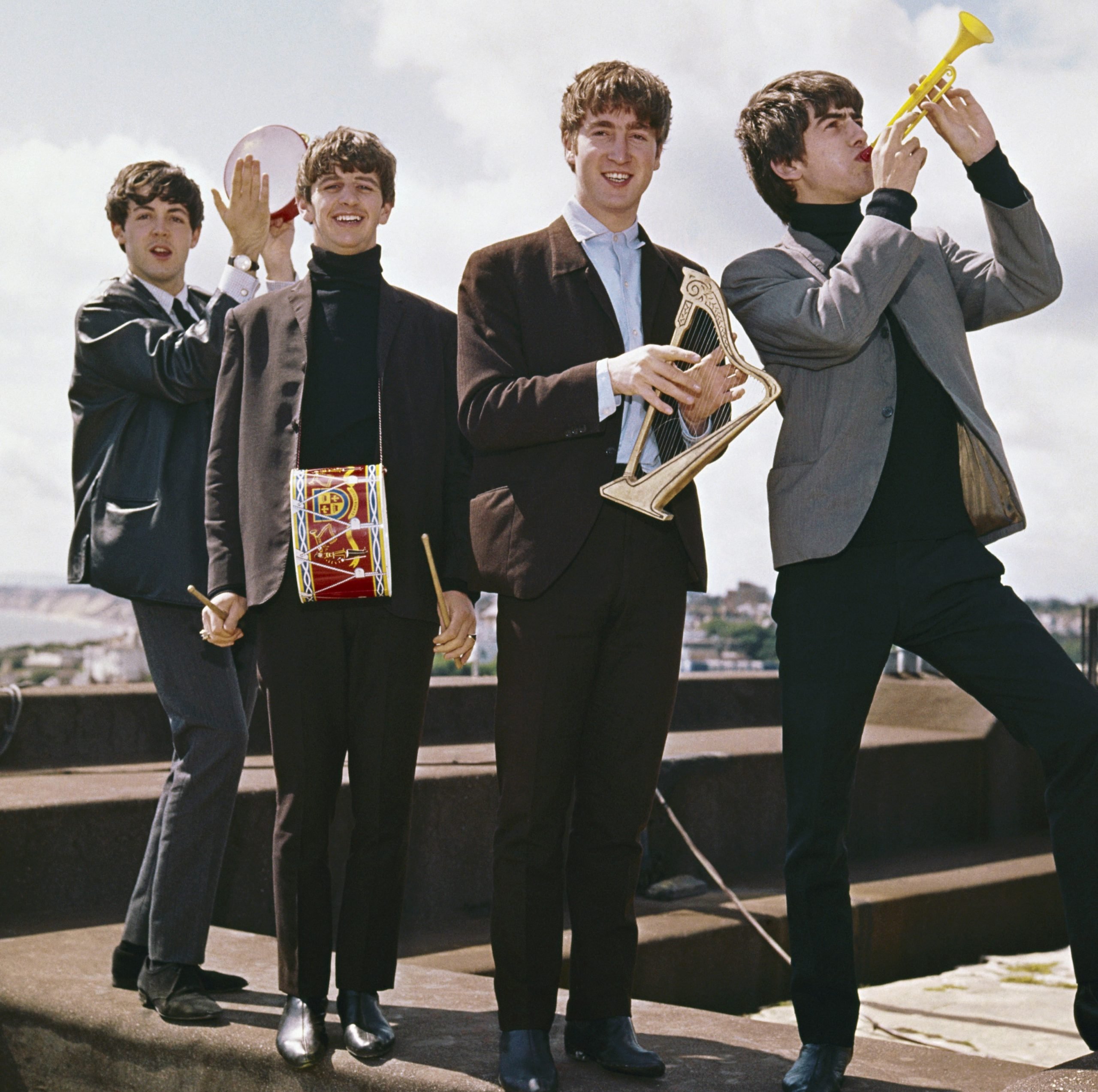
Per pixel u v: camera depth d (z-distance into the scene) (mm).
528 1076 2227
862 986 4949
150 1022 2672
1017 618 2242
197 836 2783
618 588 2336
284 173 3125
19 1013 2854
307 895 2447
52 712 4898
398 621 2482
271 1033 2578
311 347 2559
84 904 3775
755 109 2523
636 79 2381
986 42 2291
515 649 2354
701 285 2359
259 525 2500
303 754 2459
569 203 2477
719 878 4801
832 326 2258
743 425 2252
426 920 4414
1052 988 4910
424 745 5613
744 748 5824
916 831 6371
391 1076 2326
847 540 2275
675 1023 2713
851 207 2516
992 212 2355
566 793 2350
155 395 2971
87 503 2982
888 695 7160
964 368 2357
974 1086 2311
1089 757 2154
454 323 2672
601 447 2354
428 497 2547
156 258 3123
